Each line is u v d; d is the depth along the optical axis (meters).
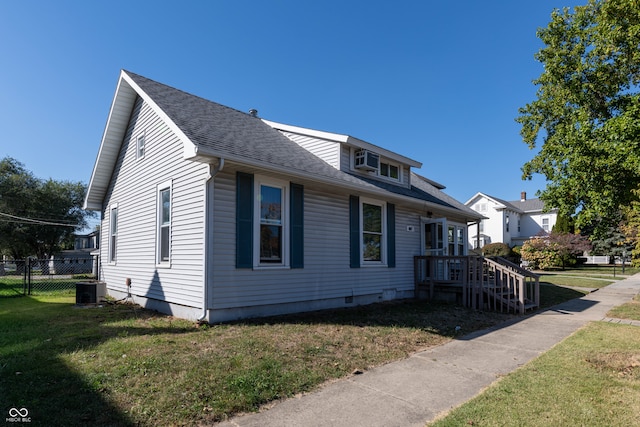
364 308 9.20
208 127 7.85
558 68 11.22
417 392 3.87
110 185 12.25
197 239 7.05
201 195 7.02
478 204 37.38
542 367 4.64
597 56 10.46
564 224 30.11
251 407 3.36
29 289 12.53
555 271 26.03
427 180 18.41
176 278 7.72
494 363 4.94
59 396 3.39
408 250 11.87
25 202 33.88
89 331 6.10
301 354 4.90
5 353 4.72
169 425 2.95
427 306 9.80
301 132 10.96
